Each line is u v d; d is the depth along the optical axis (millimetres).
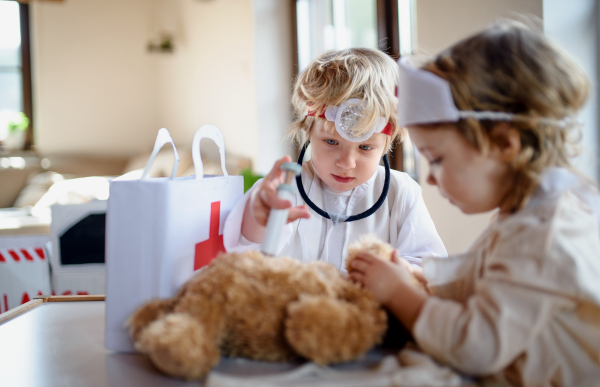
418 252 886
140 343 467
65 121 4578
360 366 480
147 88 4875
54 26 4492
